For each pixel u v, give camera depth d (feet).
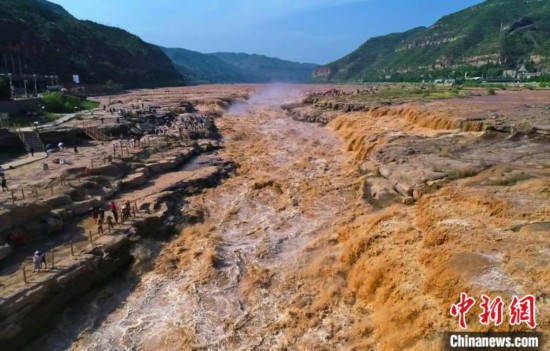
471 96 244.63
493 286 56.70
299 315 72.18
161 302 78.59
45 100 218.38
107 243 86.43
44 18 520.01
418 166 107.45
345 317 70.08
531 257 61.21
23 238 85.25
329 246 90.68
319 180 130.62
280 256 91.25
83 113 213.66
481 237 69.72
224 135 196.03
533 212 74.54
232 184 130.93
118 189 115.24
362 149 145.59
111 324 73.67
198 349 66.74
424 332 55.98
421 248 73.20
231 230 103.55
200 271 86.43
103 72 508.53
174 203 113.29
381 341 61.67
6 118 170.71
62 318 74.54
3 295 67.67
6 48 357.82
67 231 92.22
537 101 203.51
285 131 207.51
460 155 113.70
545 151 110.22
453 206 83.92
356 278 76.18
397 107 195.21
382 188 106.42
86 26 610.24
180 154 149.69
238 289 80.84
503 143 122.72
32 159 132.57
